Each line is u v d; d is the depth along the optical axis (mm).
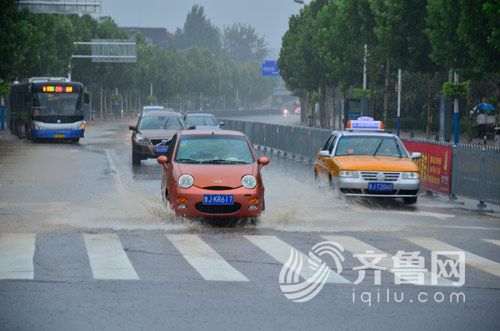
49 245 14852
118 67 139375
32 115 53625
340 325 9633
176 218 18031
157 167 33812
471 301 10898
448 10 46188
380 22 55625
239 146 19516
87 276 12188
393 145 24078
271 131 48125
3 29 58875
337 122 113188
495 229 17844
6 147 48719
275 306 10500
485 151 21641
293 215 19406
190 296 10977
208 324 9609
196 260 13531
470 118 59594
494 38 38469
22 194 23344
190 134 19828
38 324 9562
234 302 10680
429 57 50844
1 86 64438
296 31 102000
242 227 17375
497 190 21016
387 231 17094
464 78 49031
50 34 99062
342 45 71625
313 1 91688
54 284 11617
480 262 13695
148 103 184125
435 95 75375
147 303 10570
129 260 13492
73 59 125000
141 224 17578
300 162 38969
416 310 10383
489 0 38406
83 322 9648
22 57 65500
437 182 24875
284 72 104125
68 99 54031
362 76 72250
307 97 106312
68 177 28875
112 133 72750
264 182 27578
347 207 21172
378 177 22125
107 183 26719
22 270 12570
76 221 17953
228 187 17703
